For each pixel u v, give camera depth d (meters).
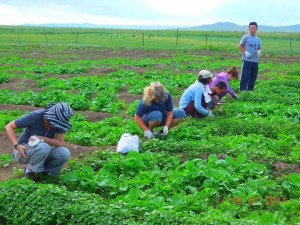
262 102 15.18
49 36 68.19
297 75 23.58
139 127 11.64
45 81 20.03
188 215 6.62
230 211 7.12
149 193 7.77
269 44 56.84
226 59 32.12
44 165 8.44
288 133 11.77
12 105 15.73
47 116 7.86
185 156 9.80
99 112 14.81
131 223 6.38
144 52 37.72
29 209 6.97
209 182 8.05
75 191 7.51
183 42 57.31
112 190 8.02
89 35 77.31
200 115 12.89
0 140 11.40
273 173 8.91
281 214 7.03
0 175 9.07
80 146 11.01
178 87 19.67
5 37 61.03
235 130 11.91
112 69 24.64
